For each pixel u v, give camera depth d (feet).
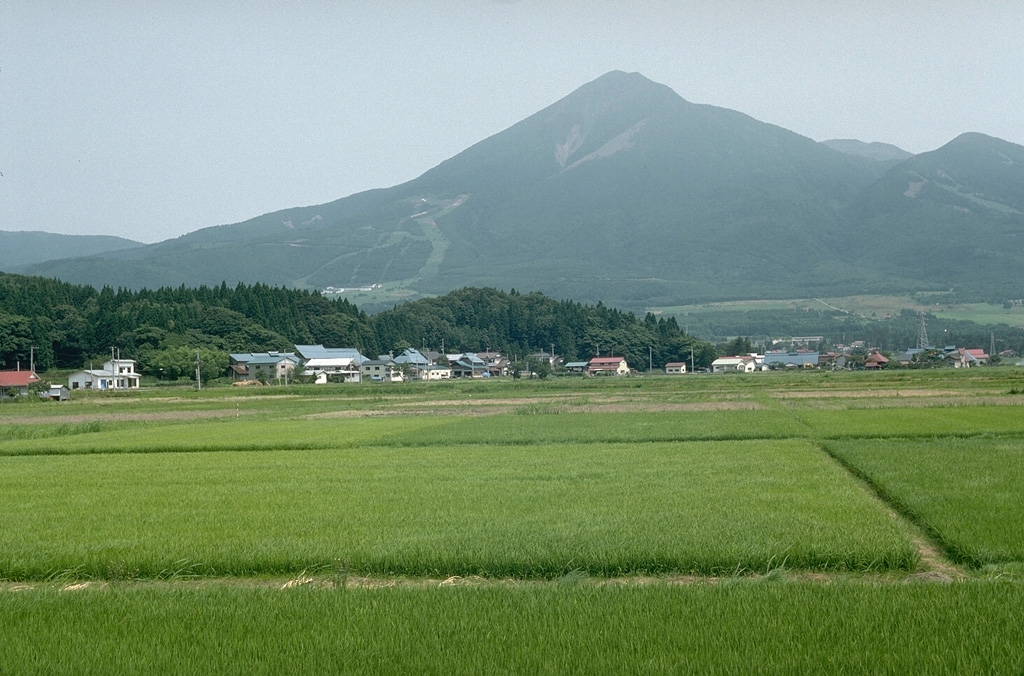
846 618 40.24
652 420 173.58
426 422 184.44
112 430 182.70
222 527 67.26
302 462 116.88
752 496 76.64
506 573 53.01
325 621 41.68
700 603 42.93
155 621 42.34
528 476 95.09
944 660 34.94
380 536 61.87
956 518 62.13
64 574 54.85
